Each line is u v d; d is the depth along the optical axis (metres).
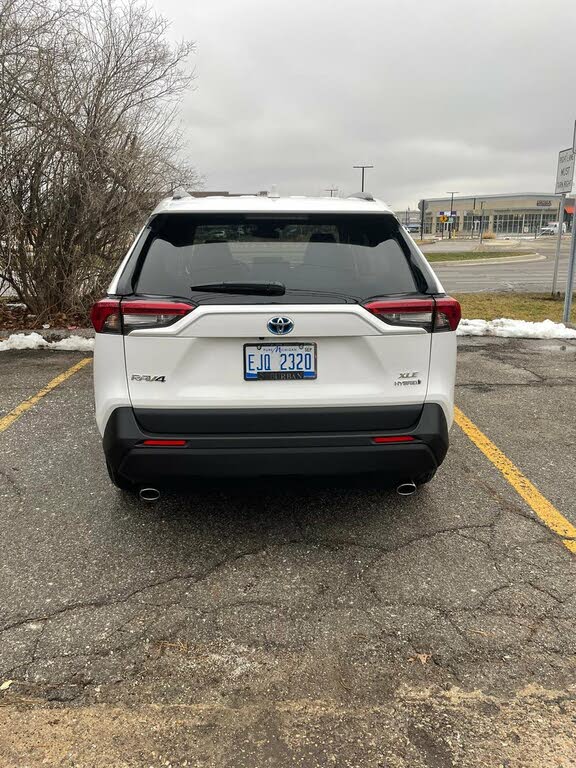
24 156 7.75
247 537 3.23
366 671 2.33
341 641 2.48
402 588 2.82
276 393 2.79
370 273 2.92
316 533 3.28
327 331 2.75
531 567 2.99
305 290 2.79
